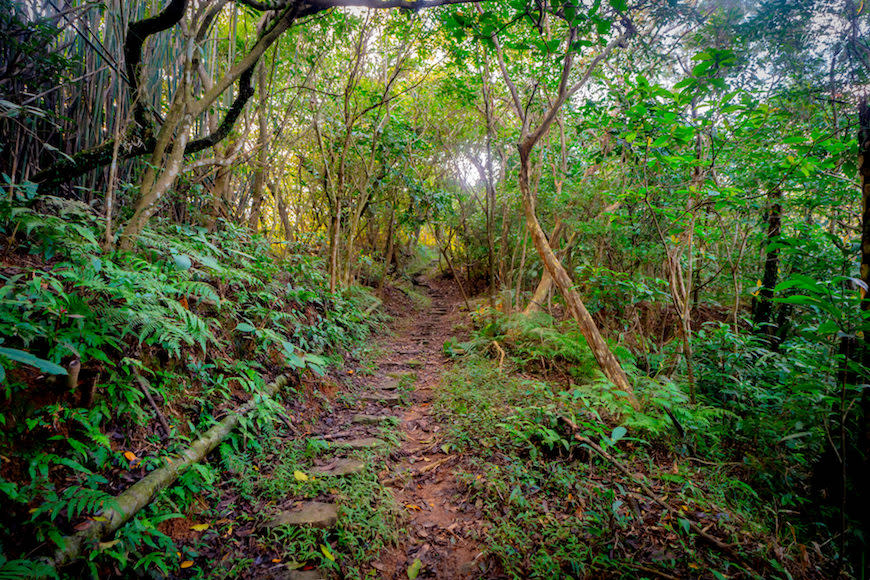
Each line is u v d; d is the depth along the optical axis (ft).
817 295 5.85
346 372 15.78
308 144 25.02
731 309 18.21
